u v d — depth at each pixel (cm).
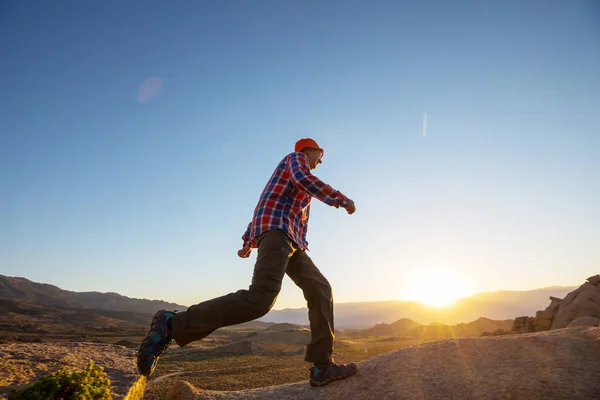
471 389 327
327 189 342
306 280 379
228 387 1577
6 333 7738
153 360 317
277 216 358
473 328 5847
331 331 382
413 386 346
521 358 364
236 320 333
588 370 329
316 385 378
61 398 284
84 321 14662
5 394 305
